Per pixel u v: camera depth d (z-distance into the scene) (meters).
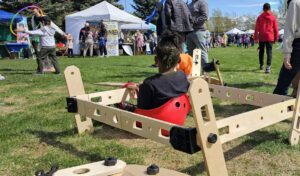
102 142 4.14
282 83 5.03
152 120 3.05
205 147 2.59
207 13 8.27
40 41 11.11
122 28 31.69
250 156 3.67
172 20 8.16
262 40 10.84
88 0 41.28
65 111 5.64
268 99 4.54
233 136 3.06
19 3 34.25
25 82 9.26
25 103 6.44
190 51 8.59
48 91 7.73
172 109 3.72
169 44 3.82
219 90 5.23
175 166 3.44
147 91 3.79
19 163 3.54
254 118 3.29
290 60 4.86
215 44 54.41
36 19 12.38
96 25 25.33
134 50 26.81
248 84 8.09
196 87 2.52
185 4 8.19
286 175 3.21
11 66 14.84
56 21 36.22
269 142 4.02
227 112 5.48
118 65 14.48
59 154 3.77
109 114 3.62
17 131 4.57
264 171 3.30
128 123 3.35
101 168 2.09
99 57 21.67
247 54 24.56
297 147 3.89
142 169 2.09
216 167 2.66
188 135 2.61
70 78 4.40
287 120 4.96
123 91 5.01
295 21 4.62
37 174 2.00
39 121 5.02
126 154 3.74
